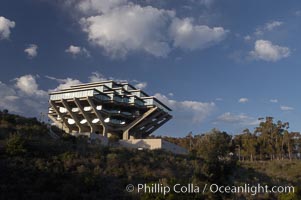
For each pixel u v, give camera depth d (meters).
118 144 87.88
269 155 123.12
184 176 56.69
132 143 88.88
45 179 43.66
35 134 67.25
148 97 120.75
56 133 75.94
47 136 69.56
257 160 116.69
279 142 121.12
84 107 116.38
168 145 90.56
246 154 117.50
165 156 69.81
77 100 114.62
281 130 124.50
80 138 74.50
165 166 60.81
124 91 124.50
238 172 67.88
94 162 54.78
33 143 57.47
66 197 40.41
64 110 119.94
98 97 115.06
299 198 54.53
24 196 38.94
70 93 117.12
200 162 69.50
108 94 117.88
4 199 37.28
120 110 121.12
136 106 118.62
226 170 61.38
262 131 125.75
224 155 80.12
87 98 112.94
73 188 42.41
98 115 112.62
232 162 69.62
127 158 61.22
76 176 46.88
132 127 117.88
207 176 55.12
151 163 61.31
